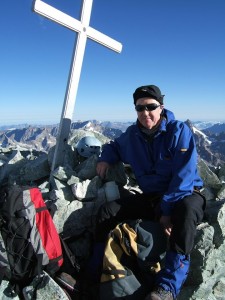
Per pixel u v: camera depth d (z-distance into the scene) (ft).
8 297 4.41
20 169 7.88
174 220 4.66
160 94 5.21
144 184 5.69
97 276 4.82
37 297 4.35
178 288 4.36
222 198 6.82
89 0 6.97
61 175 6.55
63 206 5.88
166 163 5.35
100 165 6.20
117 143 6.28
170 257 4.44
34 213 4.71
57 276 4.68
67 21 6.68
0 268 4.31
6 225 4.52
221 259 5.43
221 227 5.50
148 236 4.72
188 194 4.92
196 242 5.29
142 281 4.54
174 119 5.48
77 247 5.54
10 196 4.64
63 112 7.06
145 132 5.37
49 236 4.69
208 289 5.20
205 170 7.06
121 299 4.27
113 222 5.32
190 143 5.20
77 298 4.60
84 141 7.71
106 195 6.27
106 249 4.59
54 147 7.45
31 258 4.52
